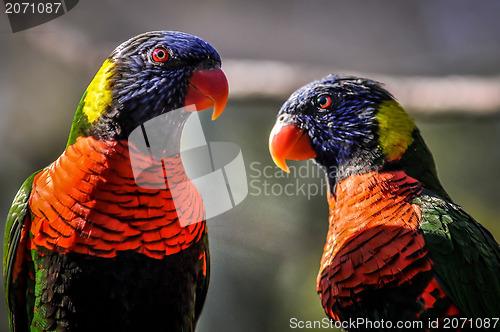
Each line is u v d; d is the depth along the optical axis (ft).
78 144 17.78
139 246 17.62
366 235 19.27
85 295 17.56
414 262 18.61
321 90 21.90
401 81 36.91
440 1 40.34
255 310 33.37
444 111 36.06
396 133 20.90
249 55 39.01
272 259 34.09
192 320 19.60
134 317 18.16
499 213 37.01
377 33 40.01
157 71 18.39
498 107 35.09
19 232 17.93
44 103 36.91
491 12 39.88
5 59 36.14
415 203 19.61
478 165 38.01
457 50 39.68
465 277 18.92
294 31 39.60
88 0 37.01
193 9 38.93
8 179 36.01
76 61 37.06
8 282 18.62
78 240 17.21
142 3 38.22
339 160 21.36
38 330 18.04
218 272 33.76
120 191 17.44
